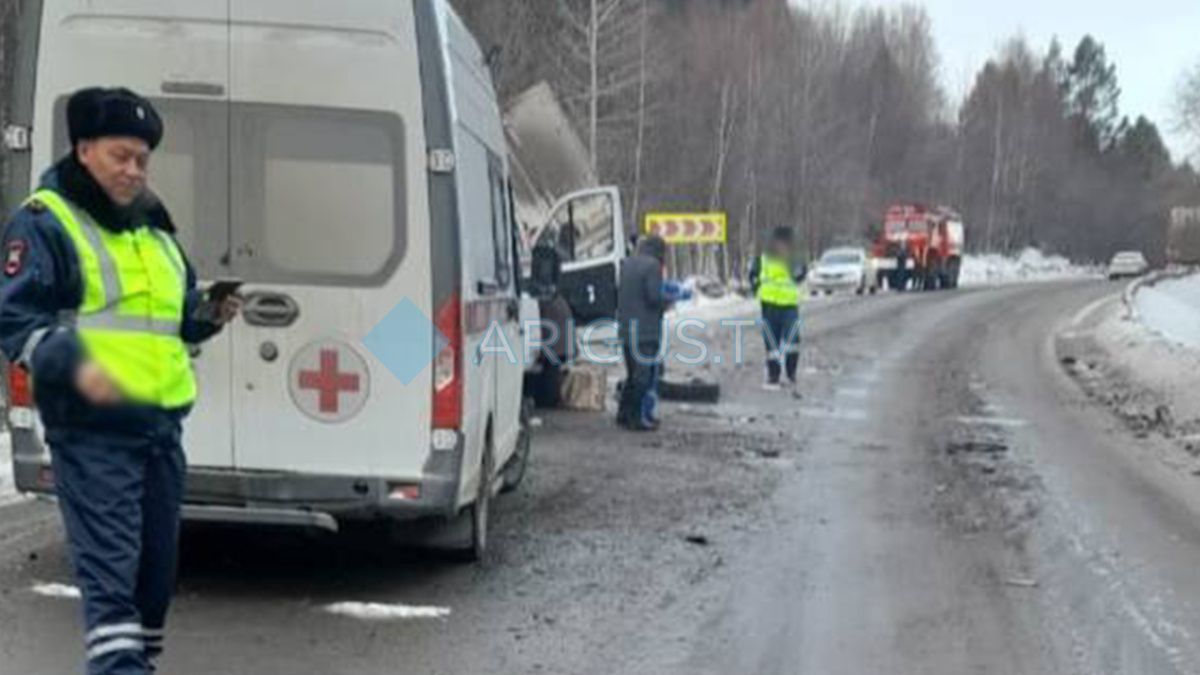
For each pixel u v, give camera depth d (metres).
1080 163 110.50
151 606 4.84
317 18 6.61
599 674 5.90
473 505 7.59
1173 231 75.31
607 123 45.06
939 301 42.88
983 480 11.30
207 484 6.74
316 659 5.95
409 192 6.66
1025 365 22.98
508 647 6.25
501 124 8.87
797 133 63.16
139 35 6.62
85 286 4.45
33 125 6.62
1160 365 21.30
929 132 92.38
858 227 71.12
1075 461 12.50
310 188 6.67
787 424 14.71
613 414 15.19
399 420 6.72
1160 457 12.98
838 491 10.62
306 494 6.74
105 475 4.50
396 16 6.63
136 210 4.59
